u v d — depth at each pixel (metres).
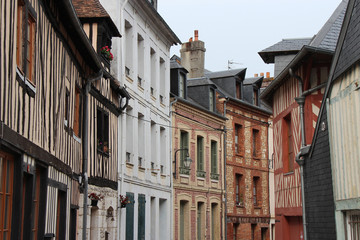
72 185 13.59
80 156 14.62
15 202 8.94
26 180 9.84
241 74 31.42
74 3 17.00
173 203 24.30
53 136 11.42
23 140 9.10
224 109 29.11
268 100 19.45
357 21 10.41
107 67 17.84
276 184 18.42
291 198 16.42
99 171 16.44
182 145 25.89
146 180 21.53
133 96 20.36
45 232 10.91
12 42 8.49
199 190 26.48
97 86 16.38
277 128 18.38
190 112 26.22
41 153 10.30
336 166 11.80
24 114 9.25
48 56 11.07
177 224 24.61
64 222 12.70
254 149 32.19
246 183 30.72
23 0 9.20
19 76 8.91
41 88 10.45
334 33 14.83
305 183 14.25
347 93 11.07
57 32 11.83
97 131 16.66
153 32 23.11
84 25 16.91
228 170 29.22
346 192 11.25
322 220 12.91
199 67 31.36
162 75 24.38
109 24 17.36
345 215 11.56
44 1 10.66
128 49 20.39
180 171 25.06
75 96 14.28
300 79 15.28
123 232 18.78
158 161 23.00
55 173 11.70
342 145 11.41
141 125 21.41
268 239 32.28
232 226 29.14
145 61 21.97
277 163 18.34
